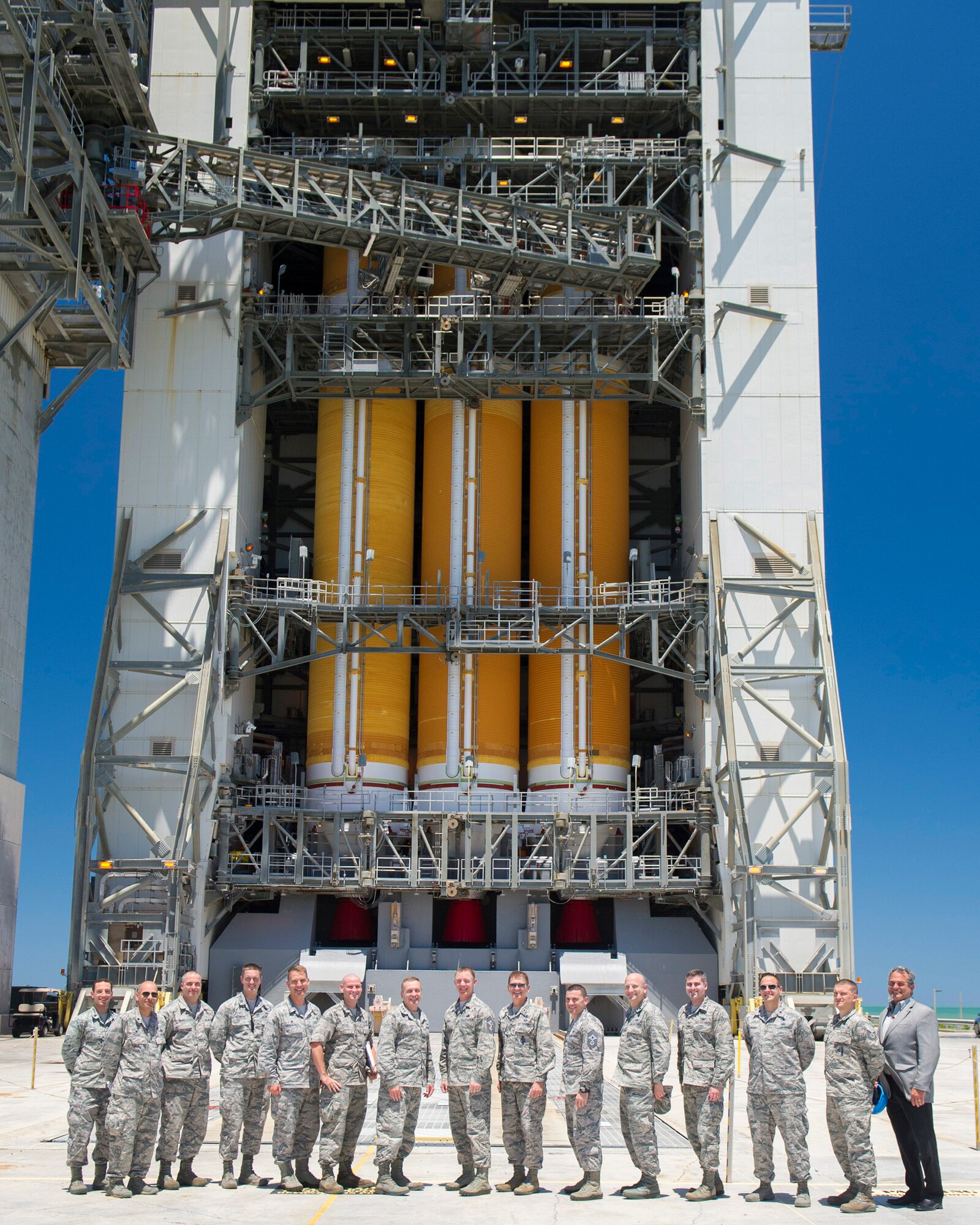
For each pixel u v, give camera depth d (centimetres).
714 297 4694
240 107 4772
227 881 4434
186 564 4531
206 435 4606
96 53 3894
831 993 4059
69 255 3681
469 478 4919
